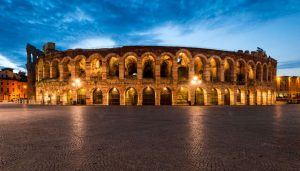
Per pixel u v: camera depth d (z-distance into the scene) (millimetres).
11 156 7680
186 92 47562
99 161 7156
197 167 6613
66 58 47688
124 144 9523
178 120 18062
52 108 34125
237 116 21656
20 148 8789
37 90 54750
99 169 6414
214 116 21500
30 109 32031
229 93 50375
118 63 49531
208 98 46375
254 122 17016
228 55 49188
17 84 104188
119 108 33625
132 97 45750
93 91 46031
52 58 50188
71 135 11508
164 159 7391
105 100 44812
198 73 51000
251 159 7395
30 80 62406
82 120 18047
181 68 51594
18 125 15195
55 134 11773
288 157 7625
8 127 14266
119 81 44562
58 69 51656
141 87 44406
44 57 52625
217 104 48219
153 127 14250
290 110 30562
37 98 54844
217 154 7984
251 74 56656
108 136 11258
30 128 13820
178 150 8539
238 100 52531
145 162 7070
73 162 7043
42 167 6570
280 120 18422
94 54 45688
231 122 16922
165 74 50469
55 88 49062
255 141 10156
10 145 9289
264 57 57031
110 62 49031
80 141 10094
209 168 6523
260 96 55281
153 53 44531
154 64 46406
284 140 10391
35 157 7562
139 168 6516
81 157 7582
